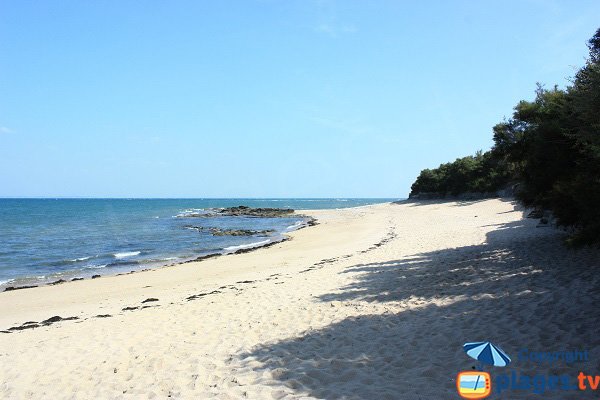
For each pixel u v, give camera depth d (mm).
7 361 7438
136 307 11906
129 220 63281
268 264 19469
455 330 6570
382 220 45094
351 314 8312
